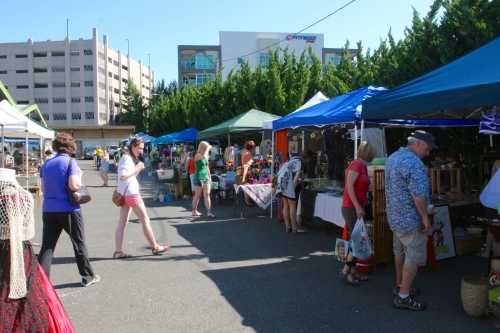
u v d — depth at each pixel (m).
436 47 10.34
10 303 3.09
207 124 24.69
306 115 8.39
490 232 5.67
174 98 35.69
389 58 12.73
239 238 7.91
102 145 64.75
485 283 4.22
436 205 6.12
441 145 10.48
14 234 3.08
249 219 9.99
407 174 4.11
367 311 4.34
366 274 5.47
